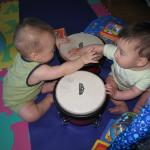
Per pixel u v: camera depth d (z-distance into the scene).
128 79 1.07
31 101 1.16
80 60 1.05
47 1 1.70
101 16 1.58
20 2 1.70
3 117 1.20
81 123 1.09
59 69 1.02
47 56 1.01
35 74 1.00
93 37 1.23
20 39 0.94
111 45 1.09
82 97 0.98
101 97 0.99
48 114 1.21
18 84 1.04
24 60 1.00
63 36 1.45
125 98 1.06
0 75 1.33
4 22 1.58
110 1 1.79
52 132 1.15
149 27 0.88
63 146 1.12
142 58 0.92
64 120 1.12
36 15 1.63
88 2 1.70
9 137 1.13
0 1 1.71
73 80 1.03
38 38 0.93
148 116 0.60
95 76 1.05
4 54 1.41
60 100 0.98
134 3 1.79
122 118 1.11
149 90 1.10
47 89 1.25
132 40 0.88
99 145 1.10
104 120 1.19
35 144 1.12
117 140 0.82
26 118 1.15
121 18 1.70
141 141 0.70
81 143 1.12
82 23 1.58
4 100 1.15
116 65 1.07
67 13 1.63
